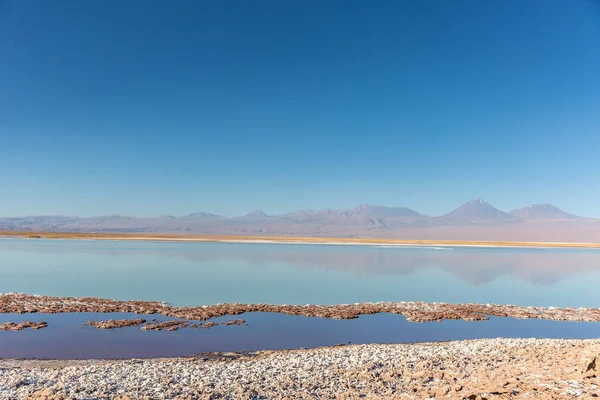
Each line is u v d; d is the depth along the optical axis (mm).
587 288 50938
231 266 66562
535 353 20016
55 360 21109
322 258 83250
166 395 15156
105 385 16000
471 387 15031
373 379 16969
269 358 21266
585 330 30359
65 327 27984
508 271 66750
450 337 27750
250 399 15102
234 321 30797
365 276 57906
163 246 115312
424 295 44750
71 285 46250
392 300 41656
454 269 68125
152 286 46531
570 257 97188
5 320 29625
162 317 31531
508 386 14719
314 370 18469
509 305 38750
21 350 22938
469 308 36906
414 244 159375
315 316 33125
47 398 14367
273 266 67875
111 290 43562
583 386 14133
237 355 22578
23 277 51625
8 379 16688
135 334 26719
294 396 15289
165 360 21312
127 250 96000
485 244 169375
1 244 112375
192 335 26828
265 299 40750
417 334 28359
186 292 43438
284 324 30359
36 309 32344
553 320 33375
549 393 13773
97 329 27656
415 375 17125
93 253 85875
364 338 27125
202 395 15195
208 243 138375
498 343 23891
